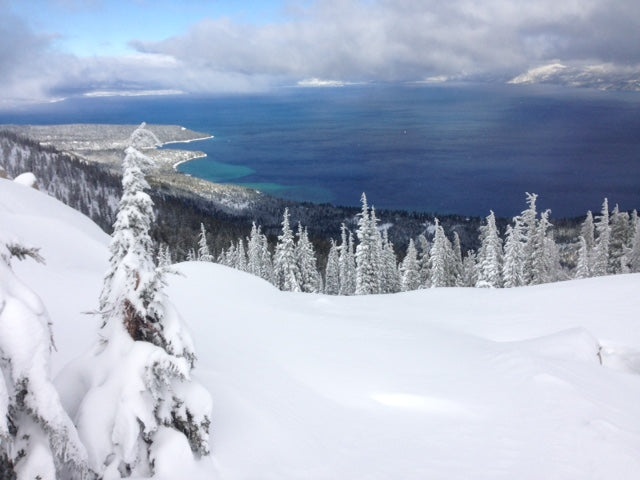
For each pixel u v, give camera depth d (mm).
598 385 11492
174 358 6676
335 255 66812
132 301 6820
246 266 64562
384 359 13070
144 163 7293
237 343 13445
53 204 31016
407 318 20125
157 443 6582
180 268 22062
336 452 8328
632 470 7816
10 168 156875
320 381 11453
